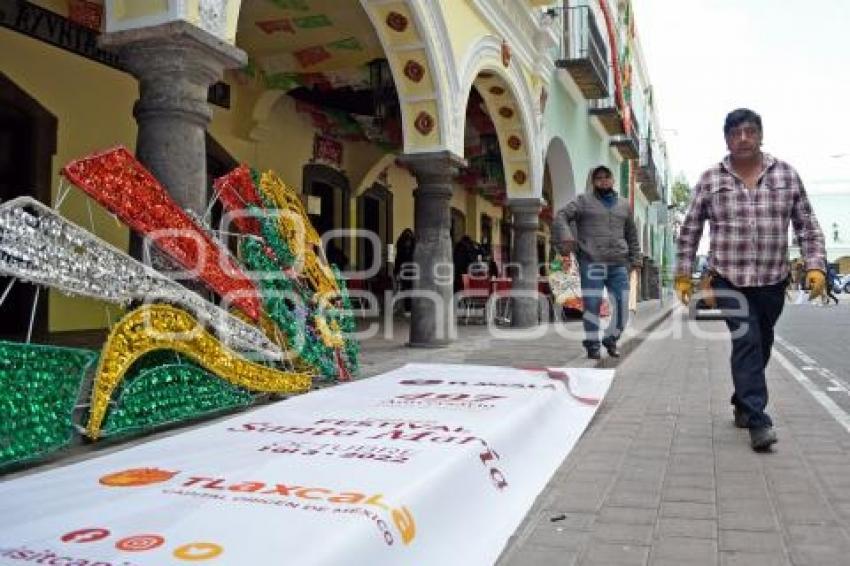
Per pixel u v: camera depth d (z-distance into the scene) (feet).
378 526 8.04
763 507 11.41
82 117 28.68
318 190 46.83
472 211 69.97
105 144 29.81
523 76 40.73
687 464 13.96
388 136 44.98
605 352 30.32
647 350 35.96
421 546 8.44
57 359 11.68
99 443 12.69
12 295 26.27
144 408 13.35
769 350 16.06
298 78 36.88
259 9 29.58
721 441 15.88
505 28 37.32
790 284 15.79
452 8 30.86
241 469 10.04
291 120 42.29
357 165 49.70
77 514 8.15
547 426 15.38
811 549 9.70
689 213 16.43
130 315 13.25
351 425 13.07
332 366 19.58
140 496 8.85
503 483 11.26
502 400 15.72
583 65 50.06
